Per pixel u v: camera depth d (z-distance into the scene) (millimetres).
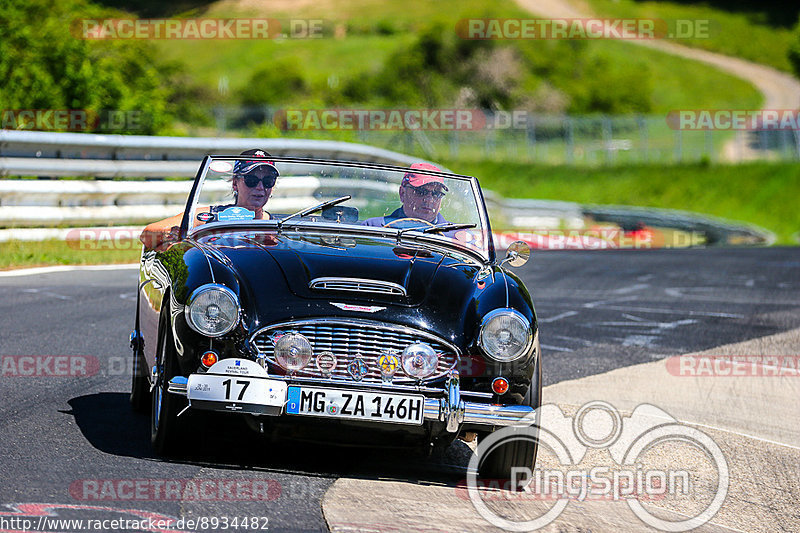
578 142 199625
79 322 29703
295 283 16688
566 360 30984
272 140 57344
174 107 100688
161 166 51438
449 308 16891
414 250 18938
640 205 166250
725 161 181750
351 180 20734
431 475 17562
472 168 169625
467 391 16609
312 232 19531
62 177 48156
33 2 71500
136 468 16047
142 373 19984
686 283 54750
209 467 16484
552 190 168125
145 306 20000
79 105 69938
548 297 45625
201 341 15875
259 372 15742
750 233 123625
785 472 20547
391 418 15938
